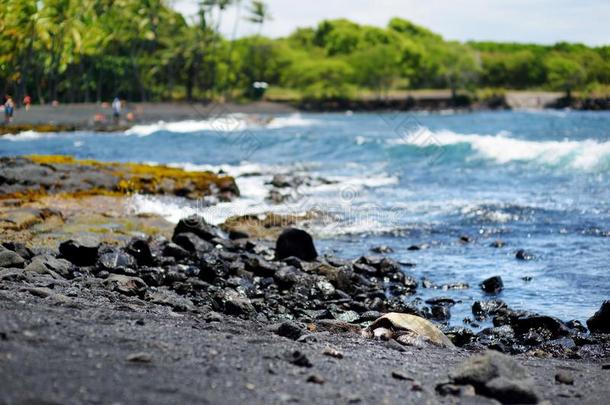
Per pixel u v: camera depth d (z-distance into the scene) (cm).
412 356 760
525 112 12556
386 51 16312
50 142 4425
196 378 543
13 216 1647
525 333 989
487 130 5844
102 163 2562
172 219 1888
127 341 630
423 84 17775
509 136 4981
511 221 1883
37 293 845
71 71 9994
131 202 2045
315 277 1278
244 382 546
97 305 854
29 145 4206
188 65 12519
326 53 19688
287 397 518
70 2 8244
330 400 526
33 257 1226
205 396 499
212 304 1053
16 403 437
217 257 1426
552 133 5197
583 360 856
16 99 7800
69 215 1817
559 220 1869
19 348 559
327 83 14125
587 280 1299
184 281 1227
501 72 18662
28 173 2172
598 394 638
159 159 3550
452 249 1603
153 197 2166
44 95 10506
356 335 891
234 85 14162
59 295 847
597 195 2247
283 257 1458
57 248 1431
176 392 500
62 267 1187
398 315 937
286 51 15750
